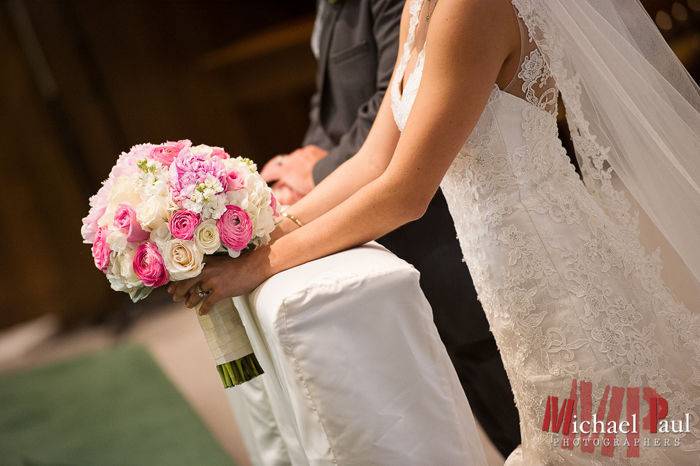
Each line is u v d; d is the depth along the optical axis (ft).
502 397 14.94
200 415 23.56
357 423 9.66
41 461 23.12
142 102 37.63
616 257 10.36
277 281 10.25
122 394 27.09
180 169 10.41
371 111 14.78
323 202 12.01
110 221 10.53
